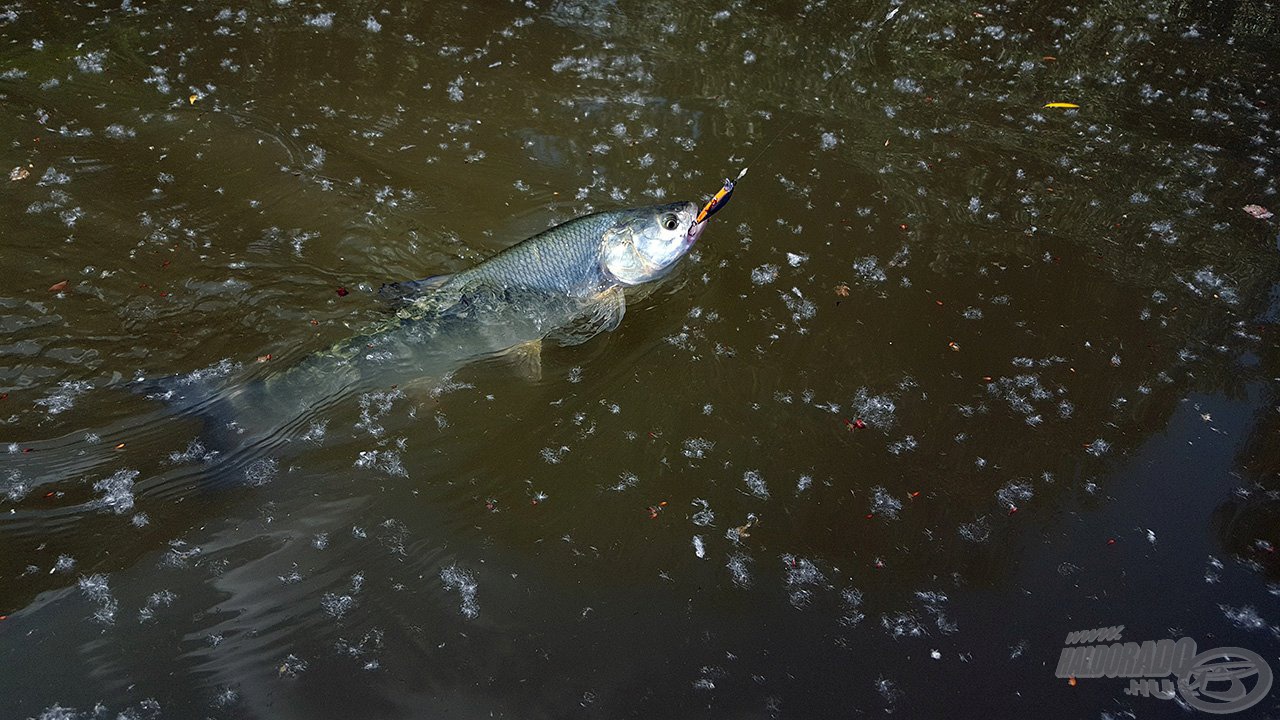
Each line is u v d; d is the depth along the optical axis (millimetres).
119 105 1625
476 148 1636
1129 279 1516
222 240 1438
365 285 1407
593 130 1692
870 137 1735
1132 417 1342
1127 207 1644
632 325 1397
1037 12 2158
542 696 1085
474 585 1156
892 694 1106
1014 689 1115
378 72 1762
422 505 1212
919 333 1414
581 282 1351
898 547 1212
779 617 1152
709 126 1724
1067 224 1598
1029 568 1203
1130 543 1228
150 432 1236
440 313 1292
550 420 1295
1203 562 1217
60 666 1078
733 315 1416
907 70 1919
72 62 1698
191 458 1221
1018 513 1246
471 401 1304
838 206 1588
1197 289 1512
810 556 1198
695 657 1119
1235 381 1391
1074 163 1726
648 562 1184
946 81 1901
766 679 1108
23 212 1434
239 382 1281
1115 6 2215
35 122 1569
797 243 1521
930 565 1200
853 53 1947
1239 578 1207
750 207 1570
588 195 1570
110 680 1073
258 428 1244
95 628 1104
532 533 1198
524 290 1325
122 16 1824
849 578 1185
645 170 1626
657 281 1437
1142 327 1449
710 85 1815
